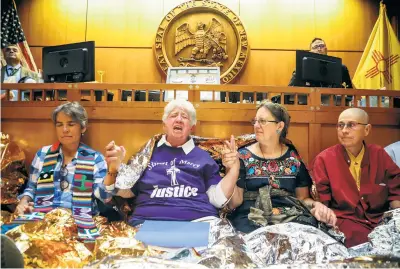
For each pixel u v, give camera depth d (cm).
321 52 527
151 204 272
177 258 208
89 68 391
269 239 231
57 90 343
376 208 292
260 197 279
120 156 262
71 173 290
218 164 305
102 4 662
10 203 297
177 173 279
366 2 663
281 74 654
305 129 341
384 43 588
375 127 345
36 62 655
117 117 336
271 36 659
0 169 303
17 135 339
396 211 261
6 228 256
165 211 268
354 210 289
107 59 657
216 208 283
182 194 273
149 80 654
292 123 341
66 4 664
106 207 297
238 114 336
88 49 391
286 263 217
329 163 301
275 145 296
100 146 336
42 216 270
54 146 300
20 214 276
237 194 285
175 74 467
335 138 341
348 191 292
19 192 316
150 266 183
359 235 275
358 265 189
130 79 655
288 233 233
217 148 306
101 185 272
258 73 654
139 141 336
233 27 647
